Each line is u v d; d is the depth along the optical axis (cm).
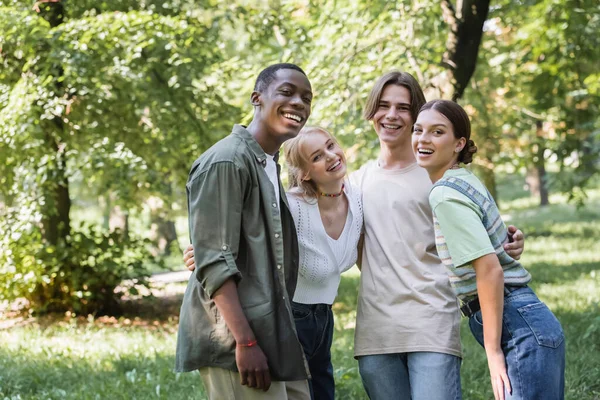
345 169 381
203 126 1105
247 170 325
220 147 326
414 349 377
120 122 1098
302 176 379
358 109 932
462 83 929
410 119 397
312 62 966
